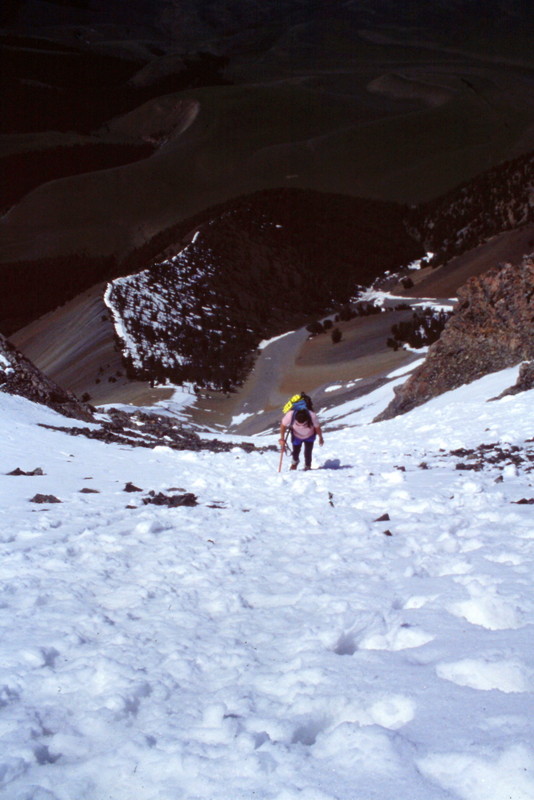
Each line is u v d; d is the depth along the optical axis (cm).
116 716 266
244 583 478
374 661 299
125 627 386
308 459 1366
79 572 518
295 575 499
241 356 18975
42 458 1388
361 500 883
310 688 274
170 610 416
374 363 15262
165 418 3022
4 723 257
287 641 348
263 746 224
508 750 195
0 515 769
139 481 1167
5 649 343
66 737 245
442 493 896
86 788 210
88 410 2747
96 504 877
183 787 207
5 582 477
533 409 2067
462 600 370
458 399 3503
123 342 19625
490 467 1157
